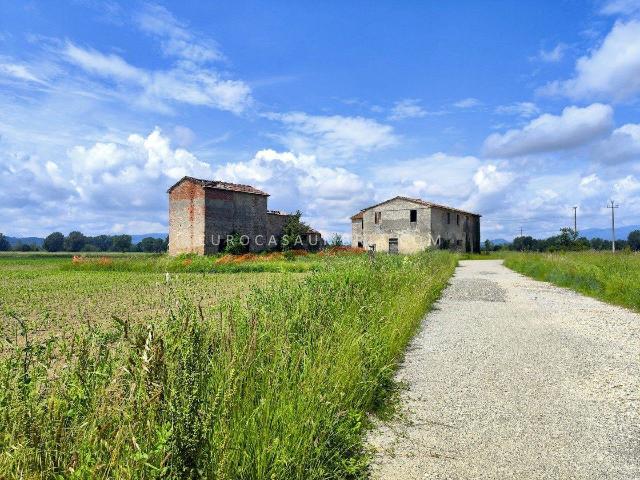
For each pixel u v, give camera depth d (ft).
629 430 15.85
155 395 9.58
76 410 9.68
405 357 25.07
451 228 188.34
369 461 13.56
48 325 31.24
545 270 76.95
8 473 8.38
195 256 122.42
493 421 16.57
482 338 29.76
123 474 8.34
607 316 38.50
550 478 12.76
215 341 14.20
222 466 9.66
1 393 9.53
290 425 11.83
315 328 18.99
